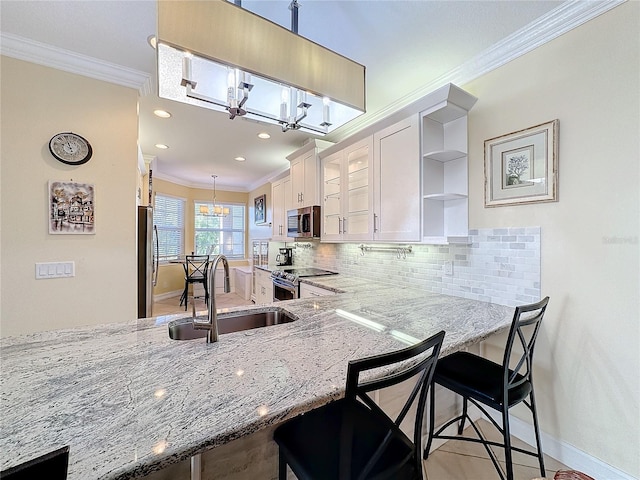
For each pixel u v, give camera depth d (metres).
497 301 1.96
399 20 1.69
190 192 6.50
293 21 1.52
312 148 3.45
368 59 2.04
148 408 0.76
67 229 2.08
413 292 2.38
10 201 1.92
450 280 2.26
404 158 2.26
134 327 1.42
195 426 0.69
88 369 0.97
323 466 0.87
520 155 1.84
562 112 1.67
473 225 2.11
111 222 2.23
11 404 0.77
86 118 2.14
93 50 2.00
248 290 5.99
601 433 1.53
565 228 1.66
